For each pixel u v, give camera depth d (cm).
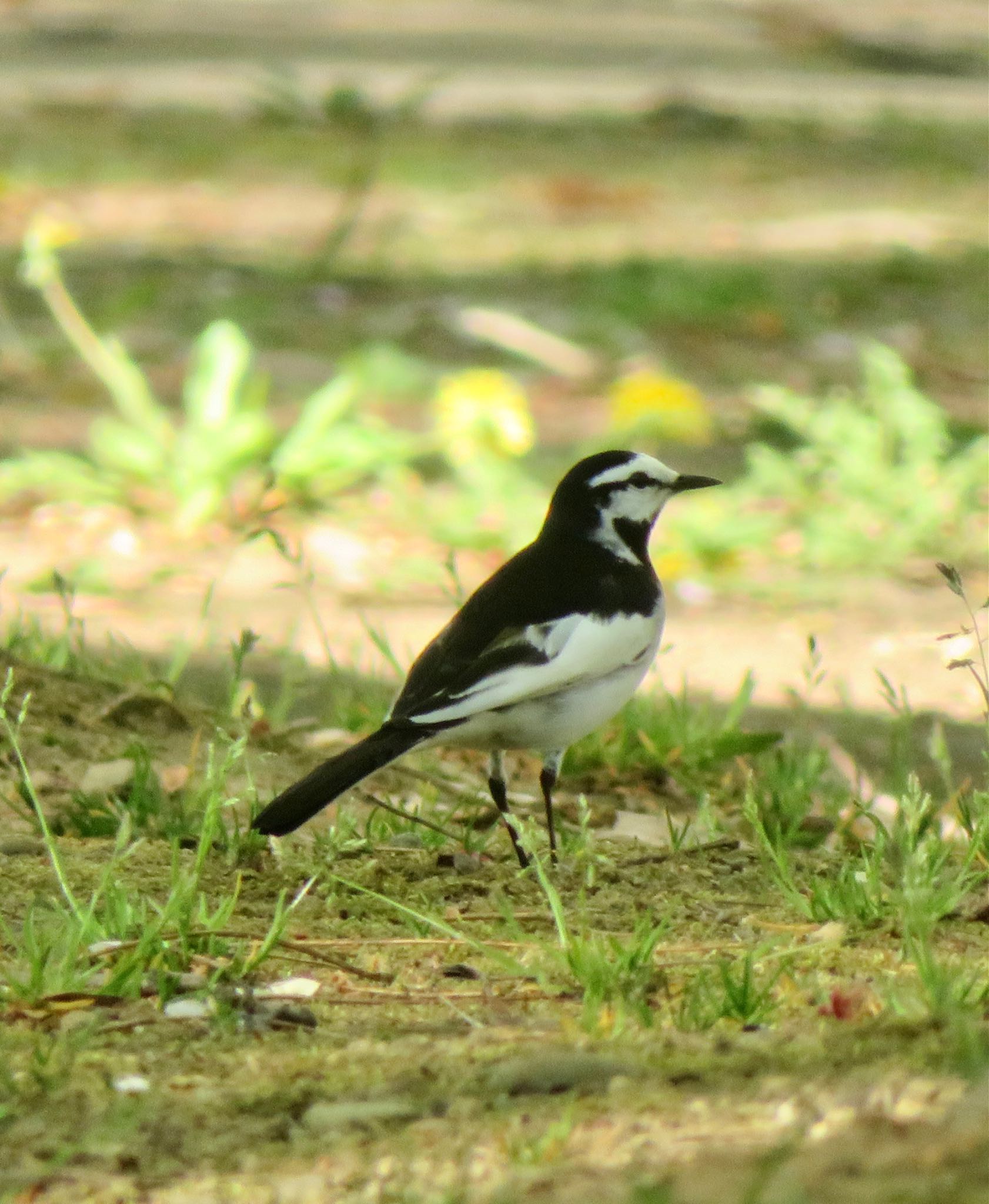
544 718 821
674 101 3347
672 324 2153
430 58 3797
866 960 677
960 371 2014
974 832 821
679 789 1020
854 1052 555
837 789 1009
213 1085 563
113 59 3731
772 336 2120
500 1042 593
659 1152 488
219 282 2261
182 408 1823
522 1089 546
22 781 885
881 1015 591
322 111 2716
